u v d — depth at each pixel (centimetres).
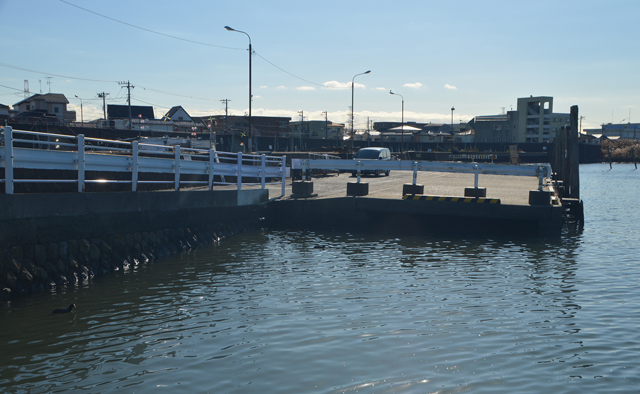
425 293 1080
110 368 700
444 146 12719
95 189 1571
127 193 1413
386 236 1908
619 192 4506
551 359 721
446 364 703
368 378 660
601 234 2016
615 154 16362
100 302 1023
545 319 904
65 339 813
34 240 1129
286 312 945
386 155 3694
